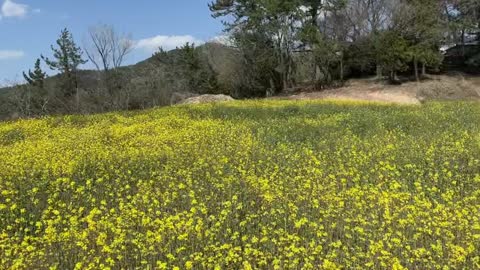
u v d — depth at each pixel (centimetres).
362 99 3528
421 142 1484
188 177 1123
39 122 2070
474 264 733
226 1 4578
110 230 847
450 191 1027
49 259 770
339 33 4416
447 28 4175
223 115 2192
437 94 3612
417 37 4084
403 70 4122
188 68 5062
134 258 766
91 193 1079
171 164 1255
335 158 1316
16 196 1062
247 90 4806
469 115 2066
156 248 787
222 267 737
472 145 1423
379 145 1445
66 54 5478
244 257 754
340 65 4512
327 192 1002
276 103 2745
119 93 4212
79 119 2177
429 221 862
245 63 4769
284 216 914
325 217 886
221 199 1017
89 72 5650
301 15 4312
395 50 3950
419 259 741
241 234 852
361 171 1185
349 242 815
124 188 1070
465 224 839
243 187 1082
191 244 804
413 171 1190
